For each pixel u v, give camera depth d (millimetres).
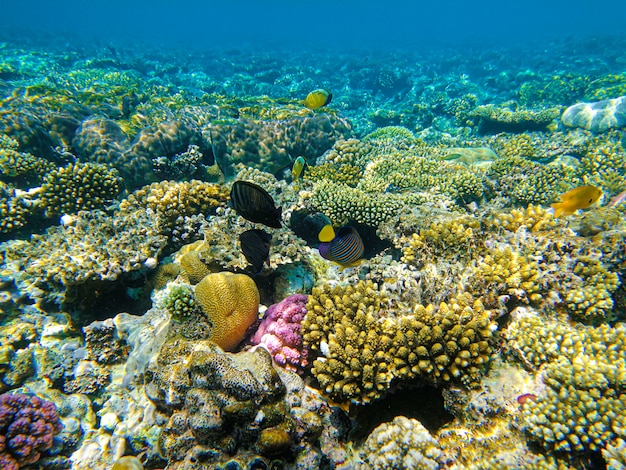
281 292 1476
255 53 12016
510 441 932
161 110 3088
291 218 1929
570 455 877
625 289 1155
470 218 1479
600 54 8648
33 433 1096
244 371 895
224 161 2559
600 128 2996
